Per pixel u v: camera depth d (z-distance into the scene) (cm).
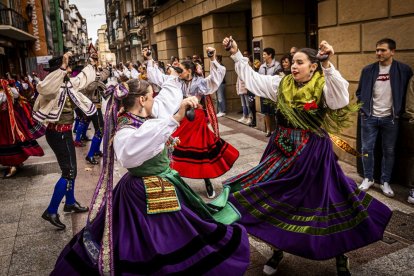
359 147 518
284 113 291
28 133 645
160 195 227
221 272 216
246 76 322
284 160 298
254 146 740
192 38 1501
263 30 854
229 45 321
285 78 302
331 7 597
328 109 291
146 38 2417
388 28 497
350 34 563
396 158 496
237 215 256
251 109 934
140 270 214
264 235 278
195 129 468
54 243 390
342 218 276
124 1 3891
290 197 279
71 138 423
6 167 714
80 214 456
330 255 269
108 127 234
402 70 444
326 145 288
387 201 443
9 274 337
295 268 320
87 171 649
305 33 876
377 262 321
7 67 2069
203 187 529
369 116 465
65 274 229
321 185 277
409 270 308
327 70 270
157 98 261
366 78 466
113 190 246
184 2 1356
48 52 2931
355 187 293
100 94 787
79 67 641
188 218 228
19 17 2200
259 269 321
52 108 401
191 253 217
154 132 216
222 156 471
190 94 467
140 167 230
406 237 359
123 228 225
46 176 637
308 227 270
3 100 613
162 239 220
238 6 1029
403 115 452
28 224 441
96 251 228
